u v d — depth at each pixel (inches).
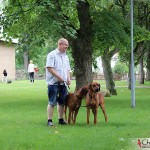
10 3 816.3
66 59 485.1
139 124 482.3
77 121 511.8
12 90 1230.9
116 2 1067.3
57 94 475.5
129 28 871.1
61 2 786.8
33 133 416.8
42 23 767.7
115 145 349.4
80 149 334.0
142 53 1387.8
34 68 1942.7
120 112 621.3
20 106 733.9
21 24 855.1
